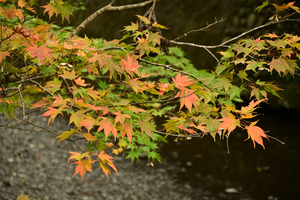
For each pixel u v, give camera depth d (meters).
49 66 1.70
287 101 6.00
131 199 4.54
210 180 4.99
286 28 5.68
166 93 1.61
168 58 2.74
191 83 1.27
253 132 1.18
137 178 5.08
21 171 4.96
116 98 1.47
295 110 5.97
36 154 5.50
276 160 5.33
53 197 4.41
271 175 4.98
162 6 6.59
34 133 6.10
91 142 1.88
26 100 2.48
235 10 6.09
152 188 4.82
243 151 5.71
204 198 4.56
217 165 5.38
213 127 1.42
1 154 5.37
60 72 1.53
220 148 5.89
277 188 4.66
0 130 6.08
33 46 1.31
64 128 5.95
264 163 5.30
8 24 1.96
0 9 1.40
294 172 4.99
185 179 5.06
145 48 1.59
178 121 1.52
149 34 1.66
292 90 5.96
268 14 5.79
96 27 7.14
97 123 1.13
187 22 6.38
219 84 1.47
